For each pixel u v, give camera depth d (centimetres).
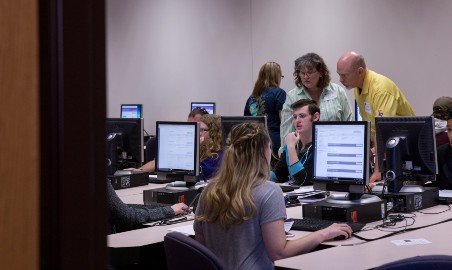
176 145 417
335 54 705
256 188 251
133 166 491
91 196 67
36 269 65
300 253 259
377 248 264
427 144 353
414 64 639
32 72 65
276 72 630
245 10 801
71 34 66
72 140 66
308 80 502
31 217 65
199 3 861
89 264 67
